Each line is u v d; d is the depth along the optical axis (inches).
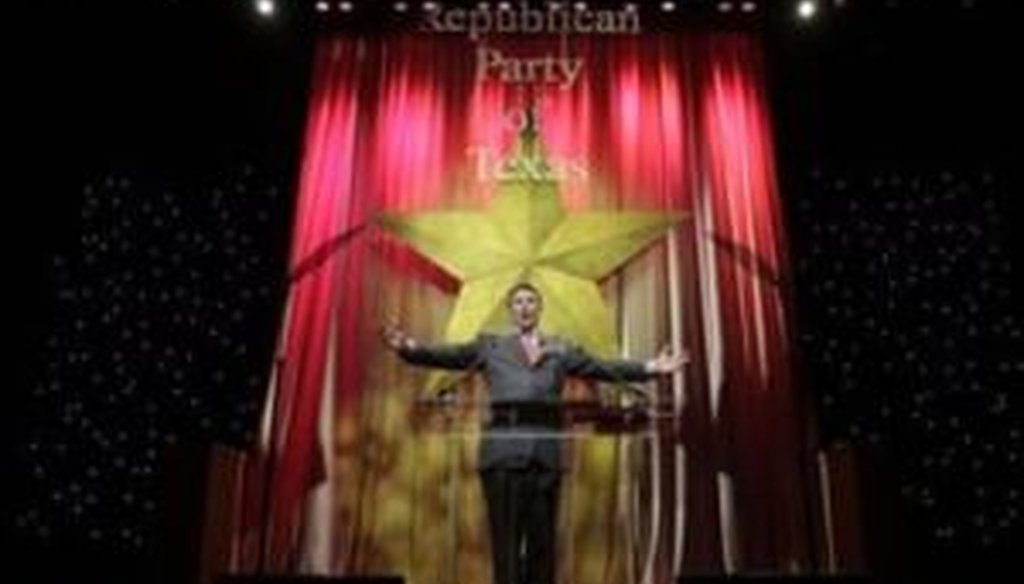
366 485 241.9
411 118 269.3
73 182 263.6
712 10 279.1
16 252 254.1
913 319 256.1
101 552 240.1
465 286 250.7
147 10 271.0
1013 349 252.7
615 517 239.6
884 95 277.0
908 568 201.5
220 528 218.2
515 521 207.2
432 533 239.5
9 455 243.1
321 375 248.2
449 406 244.5
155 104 272.1
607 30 277.9
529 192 257.4
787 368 248.1
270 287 261.7
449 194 262.5
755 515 238.1
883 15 275.0
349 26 278.7
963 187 266.5
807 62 278.7
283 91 277.0
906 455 247.0
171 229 263.3
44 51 264.4
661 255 256.8
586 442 244.1
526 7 278.5
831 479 233.0
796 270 262.4
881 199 266.8
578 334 245.9
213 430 250.1
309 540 237.6
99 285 256.5
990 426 247.6
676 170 264.2
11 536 238.7
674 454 242.5
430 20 278.5
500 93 272.1
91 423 247.0
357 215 260.2
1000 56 271.6
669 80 273.3
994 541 240.2
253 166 270.8
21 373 248.2
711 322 251.8
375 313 253.0
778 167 271.4
